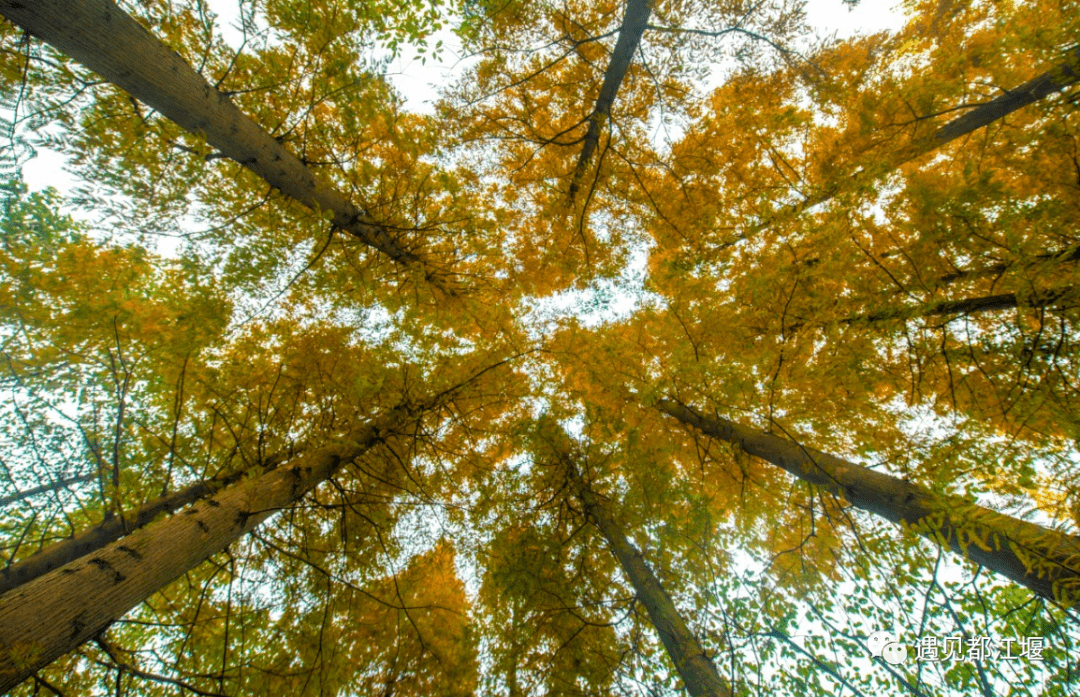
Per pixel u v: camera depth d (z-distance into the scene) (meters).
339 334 4.82
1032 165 3.66
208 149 3.75
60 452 3.85
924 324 3.59
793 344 4.04
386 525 5.00
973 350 3.42
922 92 4.21
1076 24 3.00
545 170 6.62
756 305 4.07
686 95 5.69
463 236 5.11
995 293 3.66
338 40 3.86
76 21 2.30
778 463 4.38
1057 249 3.06
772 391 3.67
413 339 4.91
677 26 5.11
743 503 4.57
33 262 3.67
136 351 3.88
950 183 3.93
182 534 2.95
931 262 3.58
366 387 3.92
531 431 5.27
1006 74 4.12
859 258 3.52
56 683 3.48
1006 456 3.03
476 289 5.57
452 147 5.90
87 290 3.78
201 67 3.40
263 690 4.02
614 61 5.16
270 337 4.68
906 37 5.51
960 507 2.73
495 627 5.30
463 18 4.24
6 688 1.95
